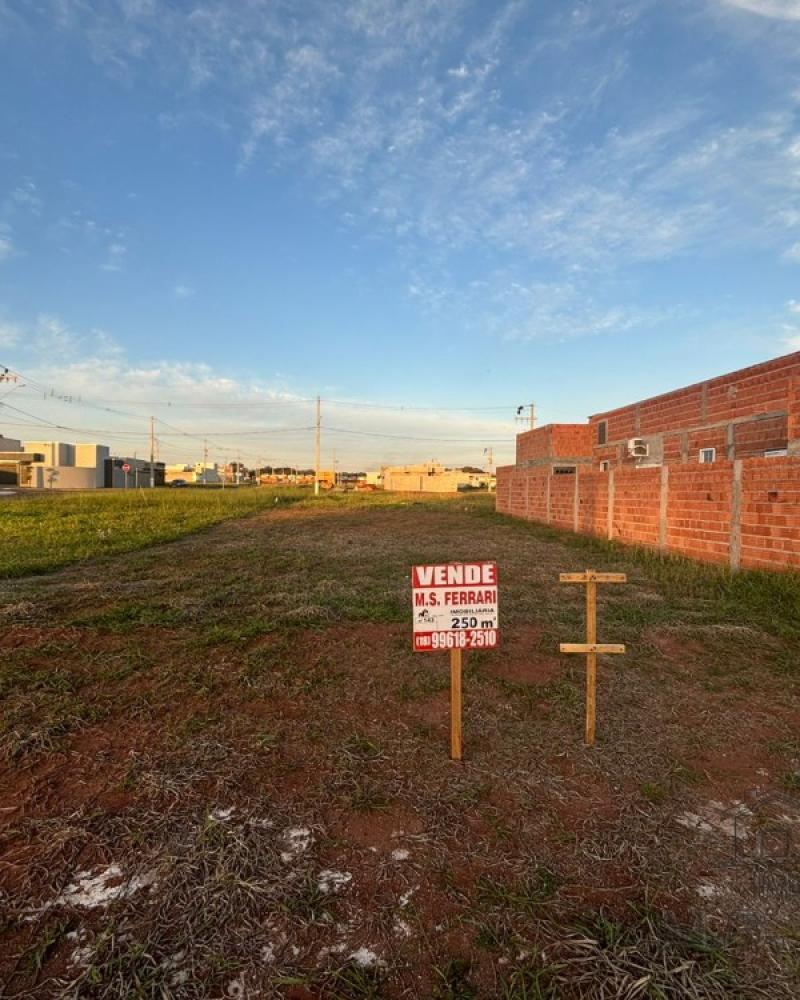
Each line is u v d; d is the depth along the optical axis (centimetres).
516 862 238
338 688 440
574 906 214
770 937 198
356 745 345
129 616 646
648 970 182
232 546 1351
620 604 714
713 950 190
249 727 369
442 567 313
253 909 211
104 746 344
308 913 208
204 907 211
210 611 670
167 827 261
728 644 546
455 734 326
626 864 238
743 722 380
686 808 280
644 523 1212
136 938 197
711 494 960
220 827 259
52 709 392
